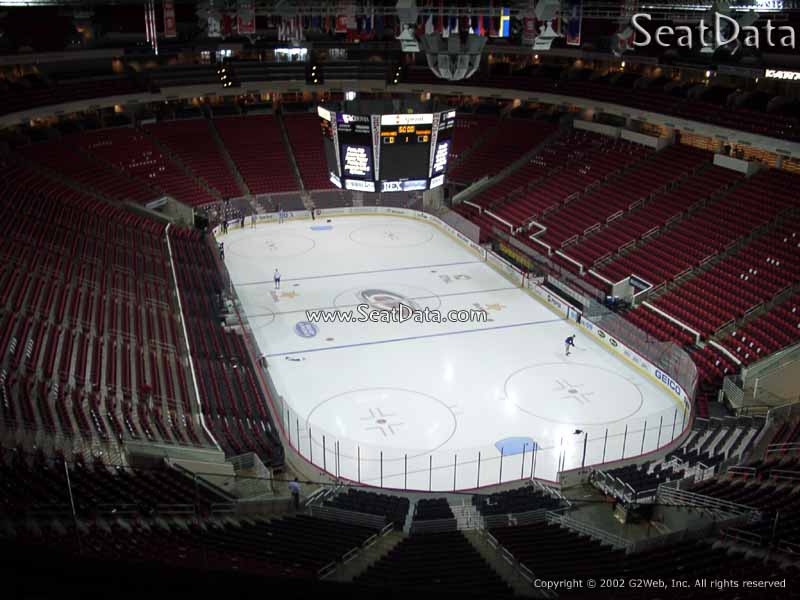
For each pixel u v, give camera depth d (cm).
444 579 1299
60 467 1622
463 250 4650
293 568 1291
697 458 2225
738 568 1287
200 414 2388
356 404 2712
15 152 4475
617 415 2677
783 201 3750
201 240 4481
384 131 2925
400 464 2322
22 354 2259
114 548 1173
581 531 1784
